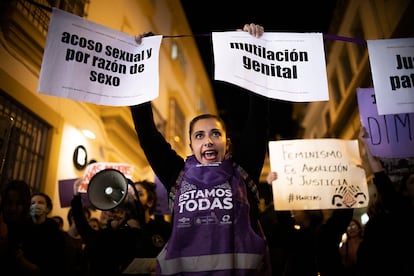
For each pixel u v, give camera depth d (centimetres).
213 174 174
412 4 728
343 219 385
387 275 283
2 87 477
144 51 230
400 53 238
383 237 292
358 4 1073
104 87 219
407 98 230
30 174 556
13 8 483
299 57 227
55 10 219
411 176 301
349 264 483
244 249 159
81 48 220
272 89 216
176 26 1345
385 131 376
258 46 225
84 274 370
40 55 555
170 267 158
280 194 415
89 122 757
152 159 201
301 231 400
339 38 236
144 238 337
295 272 382
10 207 304
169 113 1275
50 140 602
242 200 169
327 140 430
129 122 886
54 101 614
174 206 174
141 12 994
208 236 159
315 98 218
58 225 367
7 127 252
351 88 1334
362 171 415
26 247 326
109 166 461
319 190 412
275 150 432
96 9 714
